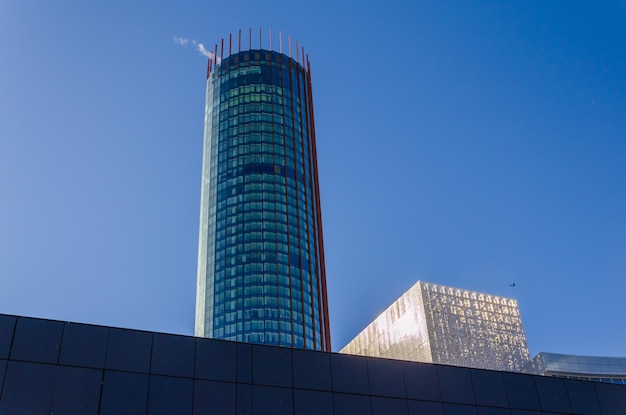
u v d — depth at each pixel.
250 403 31.30
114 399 28.84
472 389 36.62
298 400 32.31
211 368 31.39
